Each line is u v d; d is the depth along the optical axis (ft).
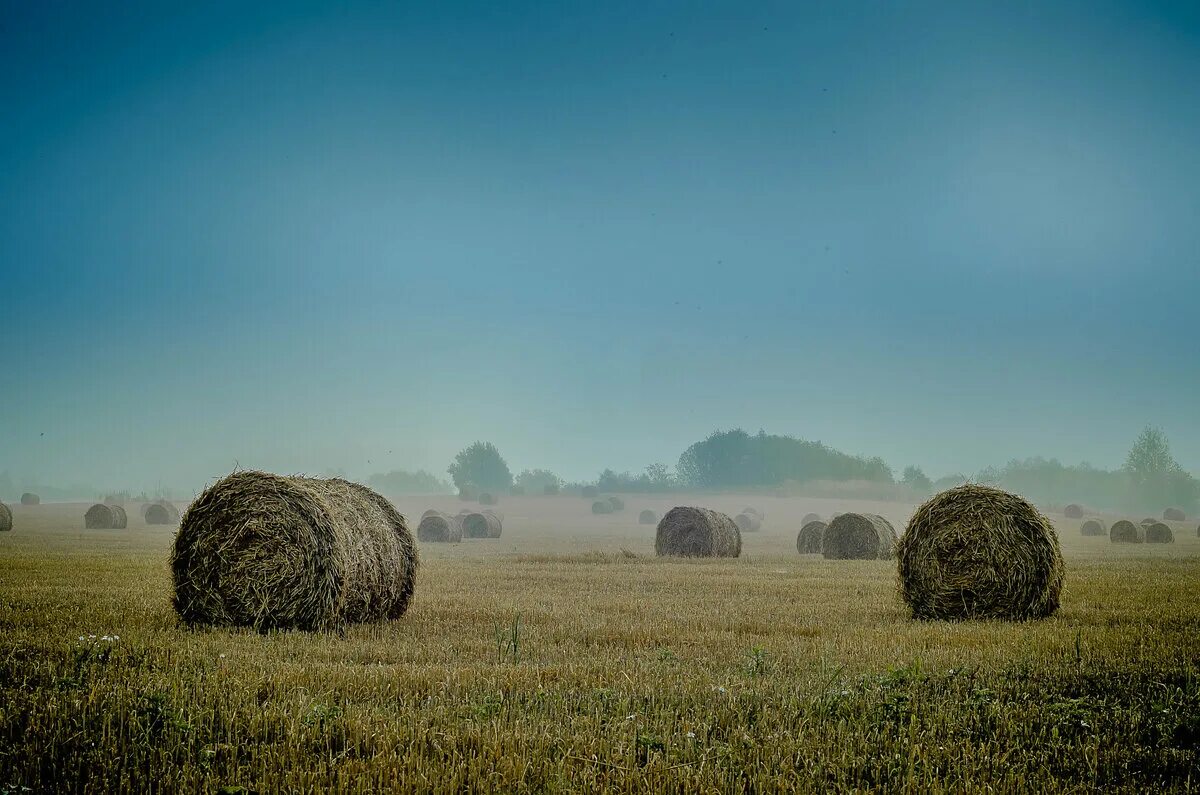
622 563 100.53
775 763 24.39
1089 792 22.77
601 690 30.78
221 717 27.20
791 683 33.09
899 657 39.65
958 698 31.09
